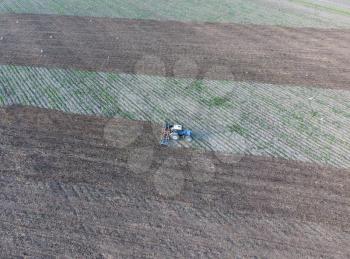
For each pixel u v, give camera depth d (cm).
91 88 2106
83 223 1335
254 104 1980
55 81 2175
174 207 1393
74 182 1502
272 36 2752
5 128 1792
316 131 1784
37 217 1359
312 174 1534
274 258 1213
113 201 1418
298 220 1337
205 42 2648
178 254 1227
